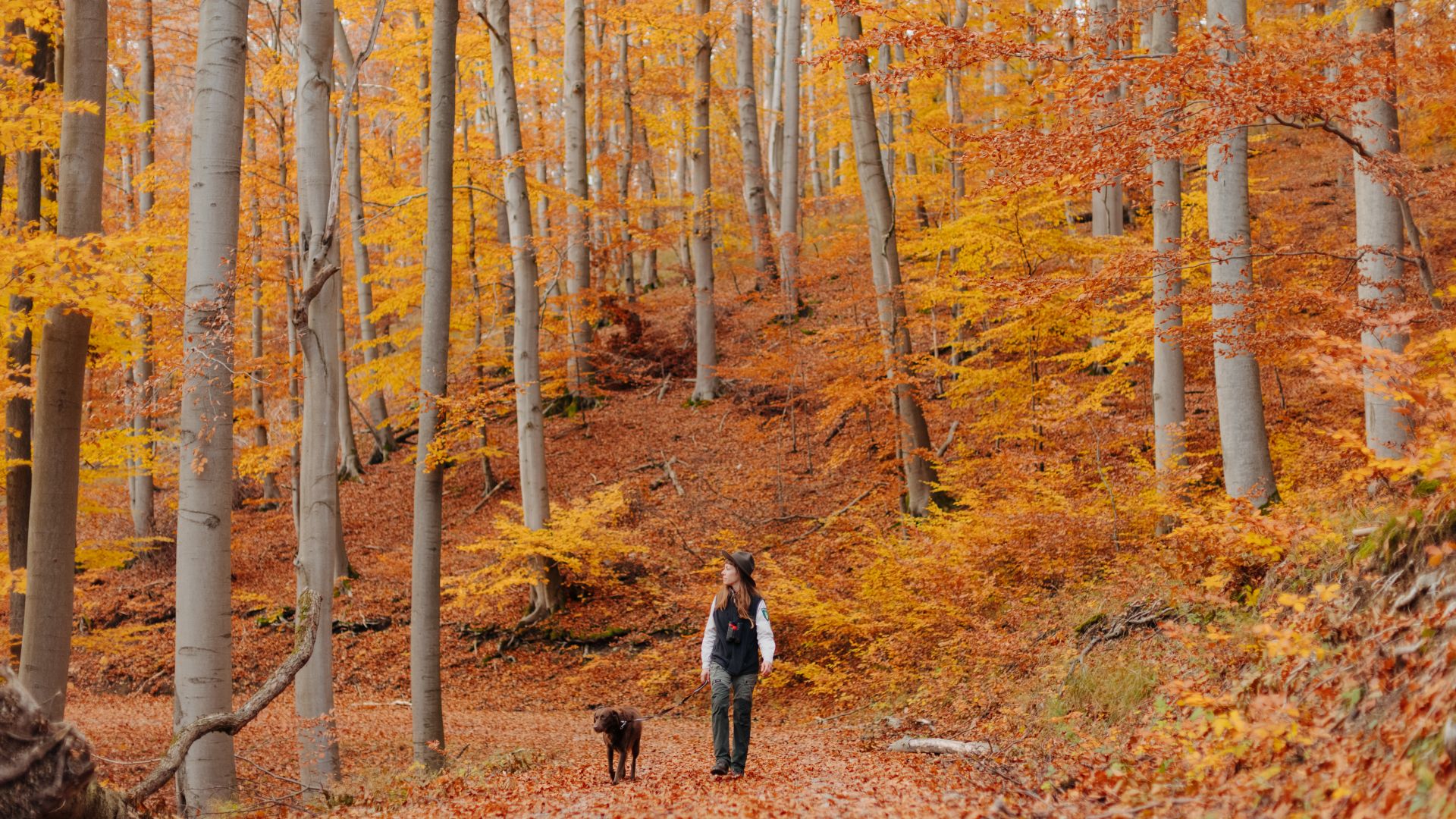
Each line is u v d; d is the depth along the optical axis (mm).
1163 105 7012
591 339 27031
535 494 17578
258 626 18938
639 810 4961
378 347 25547
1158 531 10578
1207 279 12180
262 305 19922
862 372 17094
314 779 9086
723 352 27594
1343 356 4539
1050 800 4254
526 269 17422
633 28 28781
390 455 26562
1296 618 4891
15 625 11531
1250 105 6652
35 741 3920
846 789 5277
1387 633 3977
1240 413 9164
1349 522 5703
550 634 17484
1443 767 2914
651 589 17953
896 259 15797
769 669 6621
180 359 10156
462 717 14586
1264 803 3457
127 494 26312
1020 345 15086
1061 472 11805
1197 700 4117
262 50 19344
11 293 7965
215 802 7922
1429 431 4301
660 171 44781
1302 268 11305
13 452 11289
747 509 20078
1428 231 17594
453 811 5980
